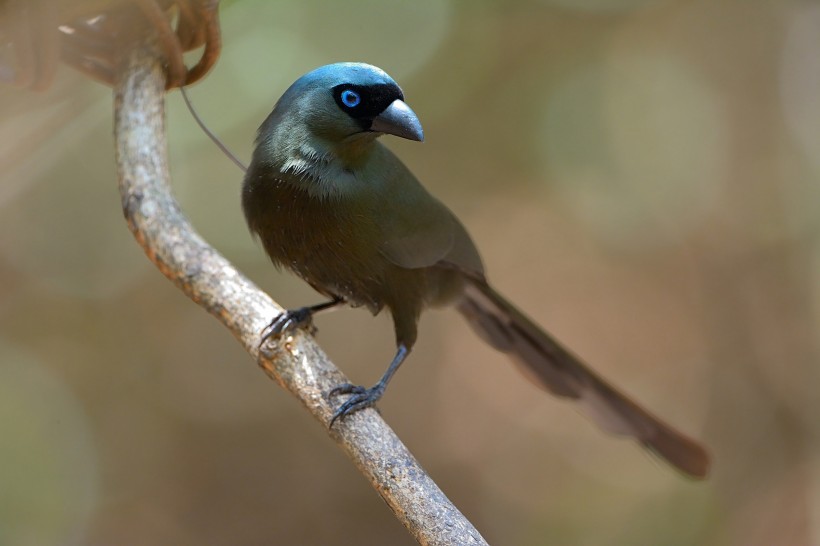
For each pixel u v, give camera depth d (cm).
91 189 1254
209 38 640
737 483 1332
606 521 1341
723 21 1388
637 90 1398
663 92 1395
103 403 1300
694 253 1402
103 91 837
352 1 1280
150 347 1327
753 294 1377
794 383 1341
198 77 654
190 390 1337
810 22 1365
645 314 1409
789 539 1282
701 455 846
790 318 1355
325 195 727
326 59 1265
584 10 1377
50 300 1286
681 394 1383
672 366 1395
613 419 871
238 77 1233
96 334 1307
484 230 1429
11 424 1244
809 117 1362
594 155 1405
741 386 1365
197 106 1230
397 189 763
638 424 864
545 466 1377
